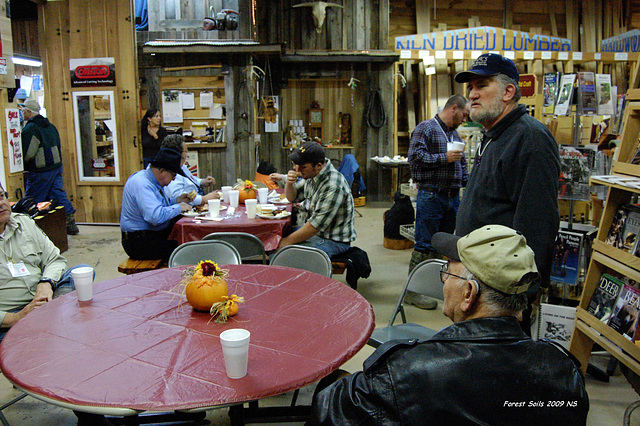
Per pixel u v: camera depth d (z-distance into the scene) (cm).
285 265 293
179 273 256
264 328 186
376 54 800
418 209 410
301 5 801
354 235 397
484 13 895
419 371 114
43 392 143
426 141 402
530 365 116
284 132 866
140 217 374
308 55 799
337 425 119
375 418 115
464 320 131
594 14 898
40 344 173
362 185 830
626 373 262
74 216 716
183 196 425
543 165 205
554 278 330
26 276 269
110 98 693
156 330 184
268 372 153
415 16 878
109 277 476
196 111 752
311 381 151
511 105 221
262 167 695
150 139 673
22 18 737
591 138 634
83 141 705
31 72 1015
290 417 224
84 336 179
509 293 122
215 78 744
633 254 250
